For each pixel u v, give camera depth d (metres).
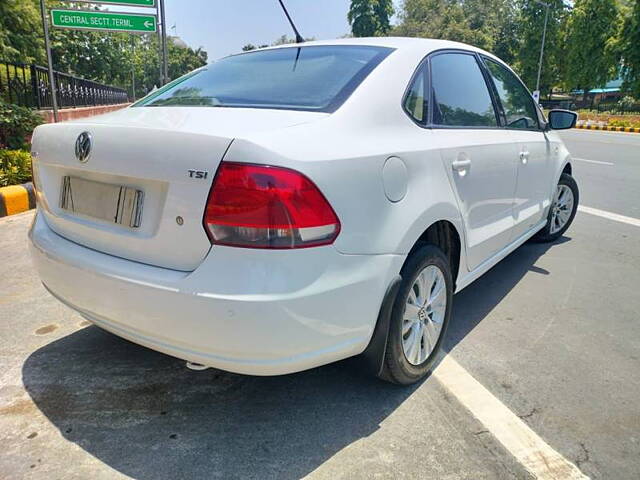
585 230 5.30
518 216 3.50
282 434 2.07
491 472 1.87
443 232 2.59
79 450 1.96
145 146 1.81
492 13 53.38
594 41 41.84
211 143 1.67
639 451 1.99
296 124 1.86
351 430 2.10
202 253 1.71
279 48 2.86
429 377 2.50
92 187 2.04
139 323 1.84
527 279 3.89
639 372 2.57
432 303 2.44
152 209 1.83
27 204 5.70
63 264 2.07
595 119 30.14
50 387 2.37
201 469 1.87
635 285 3.78
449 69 2.78
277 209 1.62
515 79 3.71
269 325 1.65
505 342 2.87
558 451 1.98
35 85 10.42
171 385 2.41
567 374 2.54
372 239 1.91
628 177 8.59
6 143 7.38
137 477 1.83
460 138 2.61
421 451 1.97
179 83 2.78
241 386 2.41
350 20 52.59
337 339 1.85
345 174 1.81
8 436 2.03
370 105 2.12
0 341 2.79
